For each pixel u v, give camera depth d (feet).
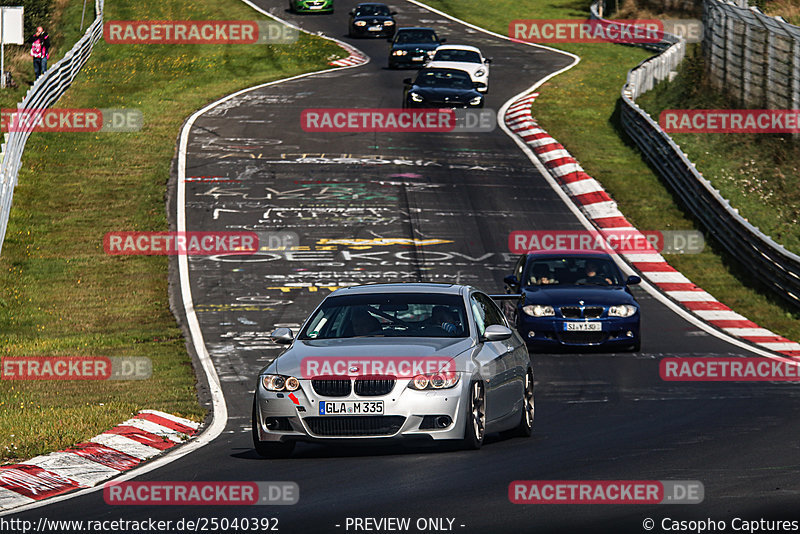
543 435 134.62
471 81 463.83
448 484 101.19
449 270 283.79
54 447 128.16
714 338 227.61
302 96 504.43
